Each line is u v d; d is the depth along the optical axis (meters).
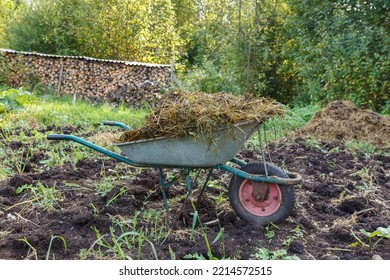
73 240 3.82
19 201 4.61
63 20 19.61
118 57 19.33
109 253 3.62
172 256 3.51
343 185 5.35
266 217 4.11
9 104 9.65
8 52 16.88
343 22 11.20
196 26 23.97
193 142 3.91
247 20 15.17
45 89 16.30
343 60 10.97
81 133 8.20
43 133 8.06
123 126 4.89
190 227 4.09
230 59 15.42
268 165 4.12
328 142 7.91
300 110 10.66
